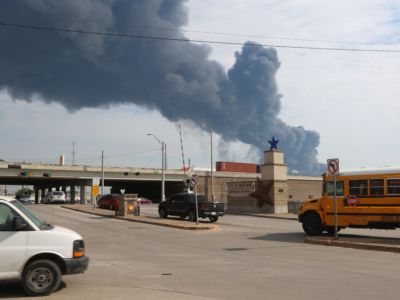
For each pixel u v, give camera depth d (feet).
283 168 156.15
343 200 68.80
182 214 111.86
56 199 265.95
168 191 308.60
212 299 28.99
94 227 91.97
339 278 36.19
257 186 156.97
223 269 40.78
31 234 30.37
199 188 279.69
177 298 29.19
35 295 29.86
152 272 39.29
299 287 32.73
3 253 29.73
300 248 56.75
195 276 37.27
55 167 252.62
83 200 273.75
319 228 71.87
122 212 123.34
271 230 87.66
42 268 30.07
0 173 241.96
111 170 265.75
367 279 35.76
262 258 47.85
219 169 308.19
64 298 29.22
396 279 35.73
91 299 28.86
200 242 64.39
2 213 30.76
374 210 65.62
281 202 154.20
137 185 350.23
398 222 63.67
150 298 29.14
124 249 56.49
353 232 79.66
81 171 258.78
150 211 163.02
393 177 64.54
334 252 52.75
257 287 32.76
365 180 66.90
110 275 37.78
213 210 108.99
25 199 274.36
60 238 30.83
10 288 32.27
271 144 155.53
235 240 67.05
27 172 244.83
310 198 84.07
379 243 57.00
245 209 161.99
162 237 72.08
